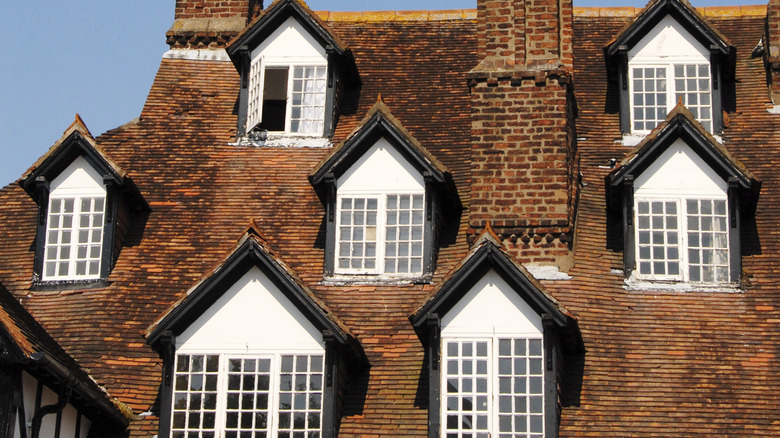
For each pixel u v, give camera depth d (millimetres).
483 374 20125
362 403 20703
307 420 20125
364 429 20281
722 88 26141
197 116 26984
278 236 23938
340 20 29281
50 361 18766
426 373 21000
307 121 26188
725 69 25875
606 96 26547
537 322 20250
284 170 25438
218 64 28250
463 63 27734
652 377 20734
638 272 22453
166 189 25188
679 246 22531
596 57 27656
